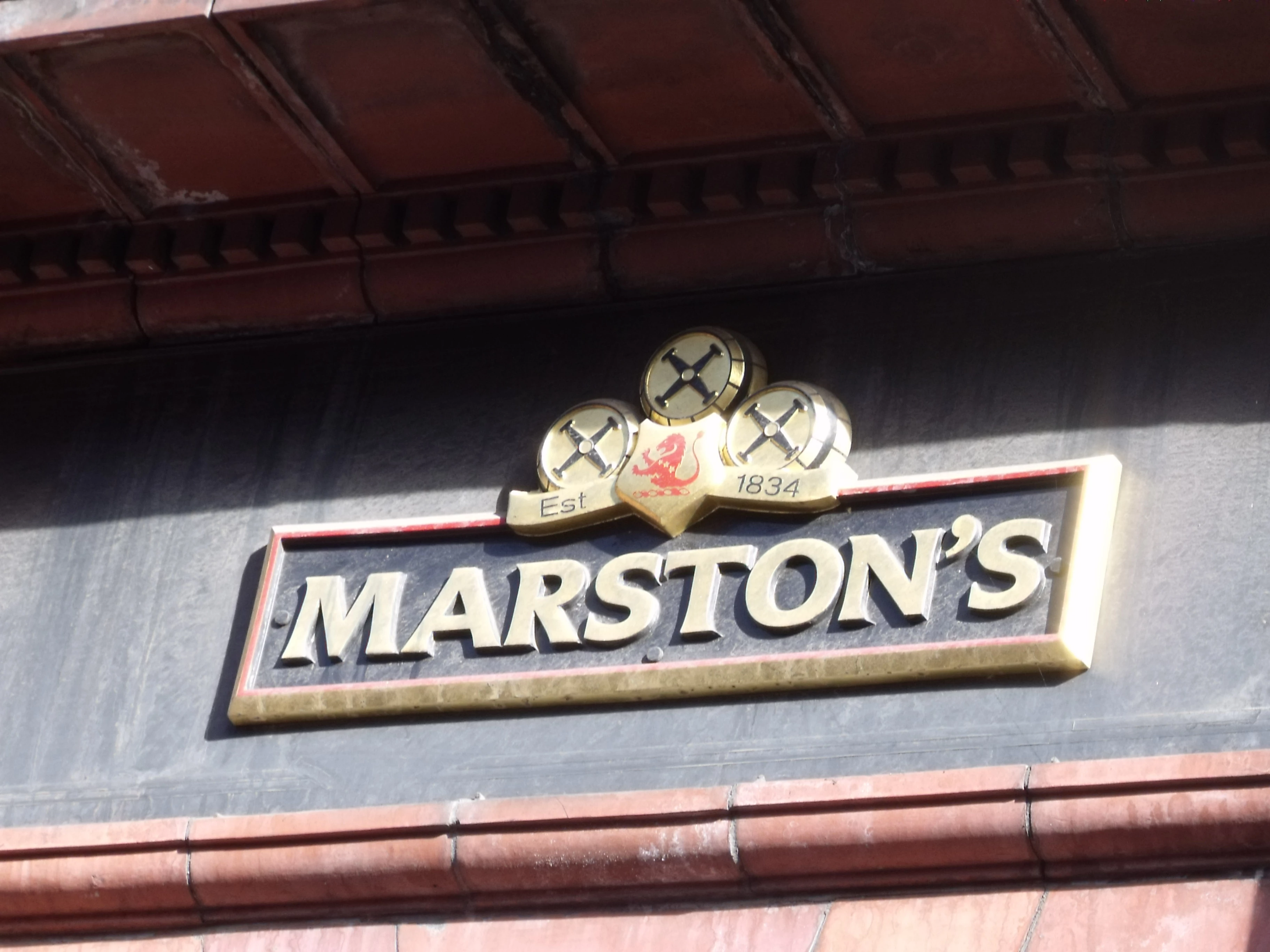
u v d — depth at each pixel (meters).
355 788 6.20
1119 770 5.32
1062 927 5.30
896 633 5.85
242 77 6.43
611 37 6.20
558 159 6.68
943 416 6.25
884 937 5.45
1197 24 5.84
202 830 6.10
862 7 5.98
